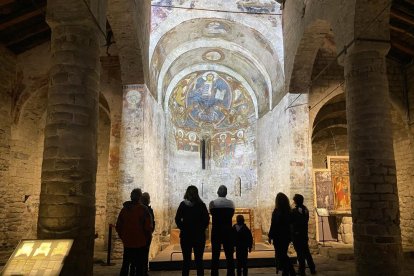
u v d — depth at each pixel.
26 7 10.18
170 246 12.99
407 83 13.24
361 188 7.65
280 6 13.62
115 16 9.77
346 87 8.24
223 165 19.09
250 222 12.30
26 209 13.14
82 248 5.74
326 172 15.09
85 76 6.19
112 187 13.13
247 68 16.92
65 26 6.25
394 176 7.68
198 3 13.24
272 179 15.10
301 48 11.68
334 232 15.08
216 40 15.38
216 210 7.01
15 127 12.27
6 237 11.98
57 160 5.83
